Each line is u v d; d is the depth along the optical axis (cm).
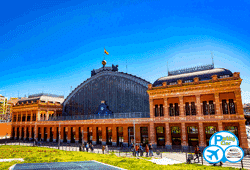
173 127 4425
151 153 3153
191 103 4062
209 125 3756
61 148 4722
